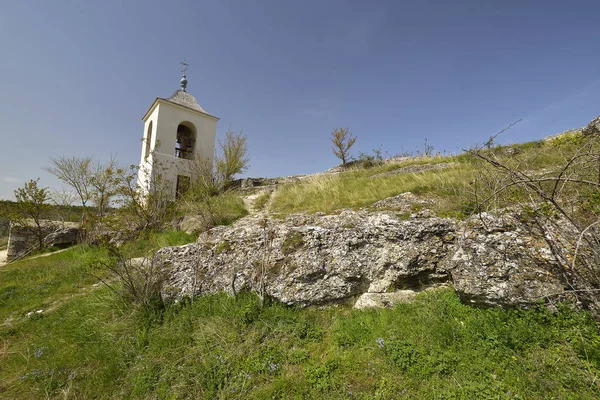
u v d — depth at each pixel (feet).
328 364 9.86
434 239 14.20
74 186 40.88
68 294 19.35
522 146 31.40
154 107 53.31
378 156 57.31
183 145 56.24
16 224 37.14
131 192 24.30
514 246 11.52
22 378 11.13
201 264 16.17
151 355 11.58
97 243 31.07
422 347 9.99
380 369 9.44
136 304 14.80
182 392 9.71
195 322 13.11
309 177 50.49
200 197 33.04
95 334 13.50
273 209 30.68
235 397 9.29
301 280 14.12
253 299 13.97
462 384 8.39
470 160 27.71
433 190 21.94
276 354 10.84
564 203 11.88
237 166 56.18
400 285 13.96
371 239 15.15
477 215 13.51
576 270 9.93
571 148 21.56
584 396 7.31
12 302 19.07
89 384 10.64
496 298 10.76
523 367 8.42
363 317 12.32
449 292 12.79
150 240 20.10
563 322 9.34
